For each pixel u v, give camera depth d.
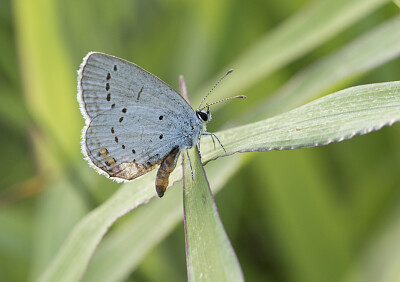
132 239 0.13
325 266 0.14
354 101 0.11
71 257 0.12
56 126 0.14
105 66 0.12
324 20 0.14
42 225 0.14
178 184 0.13
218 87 0.14
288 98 0.13
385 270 0.14
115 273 0.13
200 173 0.11
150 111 0.12
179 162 0.12
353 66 0.13
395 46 0.13
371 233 0.14
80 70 0.12
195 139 0.13
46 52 0.14
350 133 0.11
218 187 0.12
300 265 0.14
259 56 0.14
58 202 0.14
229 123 0.13
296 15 0.14
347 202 0.14
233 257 0.11
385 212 0.14
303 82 0.13
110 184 0.14
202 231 0.11
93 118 0.12
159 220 0.13
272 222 0.14
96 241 0.12
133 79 0.12
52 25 0.14
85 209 0.14
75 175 0.14
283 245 0.14
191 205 0.11
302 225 0.14
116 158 0.12
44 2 0.14
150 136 0.12
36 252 0.14
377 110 0.11
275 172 0.14
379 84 0.11
